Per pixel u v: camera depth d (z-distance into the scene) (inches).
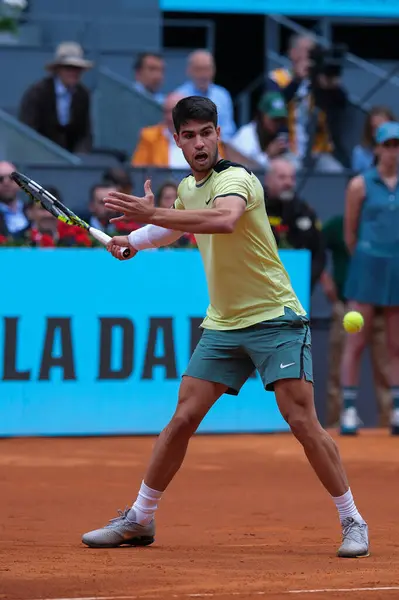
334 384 1563.7
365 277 1418.6
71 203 1558.8
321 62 1825.8
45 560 687.7
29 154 1662.2
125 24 2117.4
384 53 2490.2
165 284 1387.8
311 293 1501.0
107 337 1374.3
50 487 1040.2
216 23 2427.4
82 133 1801.2
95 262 1366.9
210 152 687.1
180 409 732.7
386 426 1544.0
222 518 893.8
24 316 1349.7
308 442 714.2
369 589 597.6
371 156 1766.7
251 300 714.2
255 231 700.0
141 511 749.3
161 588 597.0
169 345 1391.5
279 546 762.8
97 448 1288.1
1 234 1423.5
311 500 984.3
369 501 973.2
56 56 1796.3
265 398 1423.5
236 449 1295.5
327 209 1635.1
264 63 2363.4
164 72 2068.2
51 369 1360.7
